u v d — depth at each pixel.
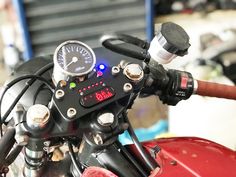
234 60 1.87
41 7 2.02
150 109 1.52
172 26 0.61
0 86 0.72
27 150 0.59
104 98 0.54
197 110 1.33
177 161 0.59
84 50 0.57
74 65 0.55
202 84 0.63
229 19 2.08
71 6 2.05
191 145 0.63
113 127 0.54
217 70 1.75
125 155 0.62
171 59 0.61
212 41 1.91
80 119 0.54
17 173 0.73
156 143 0.65
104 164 0.59
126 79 0.56
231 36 1.94
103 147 0.56
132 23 2.14
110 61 0.65
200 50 1.85
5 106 0.66
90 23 2.12
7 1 2.17
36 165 0.62
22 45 2.11
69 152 0.66
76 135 0.56
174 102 0.66
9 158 0.59
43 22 2.05
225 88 0.64
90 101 0.53
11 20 2.19
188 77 0.63
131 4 2.09
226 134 1.24
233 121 1.29
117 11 2.11
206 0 2.20
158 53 0.60
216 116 1.30
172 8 2.15
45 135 0.53
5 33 2.16
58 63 0.55
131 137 0.62
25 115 0.54
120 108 0.56
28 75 0.63
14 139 0.56
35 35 2.07
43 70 0.65
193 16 2.11
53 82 0.61
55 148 0.66
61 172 0.69
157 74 0.62
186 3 2.19
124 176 0.59
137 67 0.57
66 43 0.57
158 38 0.60
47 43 2.10
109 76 0.56
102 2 2.07
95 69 0.56
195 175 0.56
